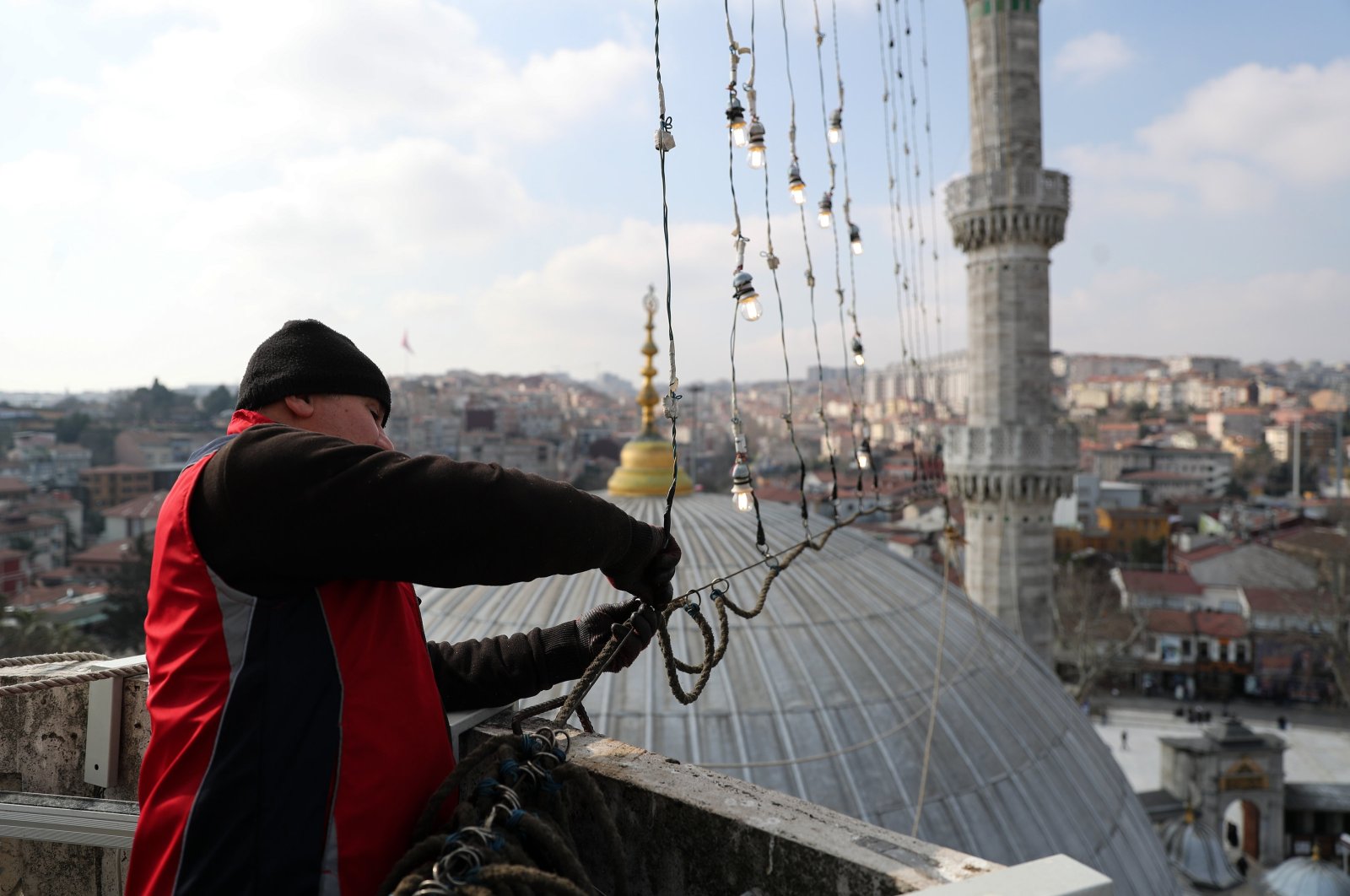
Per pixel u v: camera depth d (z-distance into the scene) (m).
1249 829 53.34
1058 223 29.89
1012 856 13.41
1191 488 167.25
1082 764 16.28
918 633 16.22
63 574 99.31
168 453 187.38
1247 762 50.59
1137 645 76.69
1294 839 52.16
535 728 2.90
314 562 2.00
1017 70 29.67
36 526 111.12
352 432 2.45
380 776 2.14
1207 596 85.75
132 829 3.27
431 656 2.96
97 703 3.49
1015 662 17.58
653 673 14.02
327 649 2.12
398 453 2.08
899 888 1.99
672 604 3.08
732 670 14.18
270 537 1.97
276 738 2.03
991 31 29.83
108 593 86.50
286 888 1.98
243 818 1.99
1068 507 125.06
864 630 15.59
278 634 2.08
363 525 1.92
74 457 169.00
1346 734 69.38
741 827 2.35
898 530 103.88
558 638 2.97
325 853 2.03
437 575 1.98
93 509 146.12
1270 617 78.94
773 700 13.84
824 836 2.24
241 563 2.03
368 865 2.08
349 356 2.48
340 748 2.08
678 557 2.58
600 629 2.96
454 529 1.92
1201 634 79.19
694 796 2.51
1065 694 18.89
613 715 13.37
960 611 18.19
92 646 52.34
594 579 15.50
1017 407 30.16
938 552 86.44
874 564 18.14
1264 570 85.75
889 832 2.24
